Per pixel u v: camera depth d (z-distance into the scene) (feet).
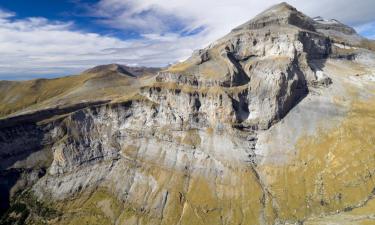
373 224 620.49
